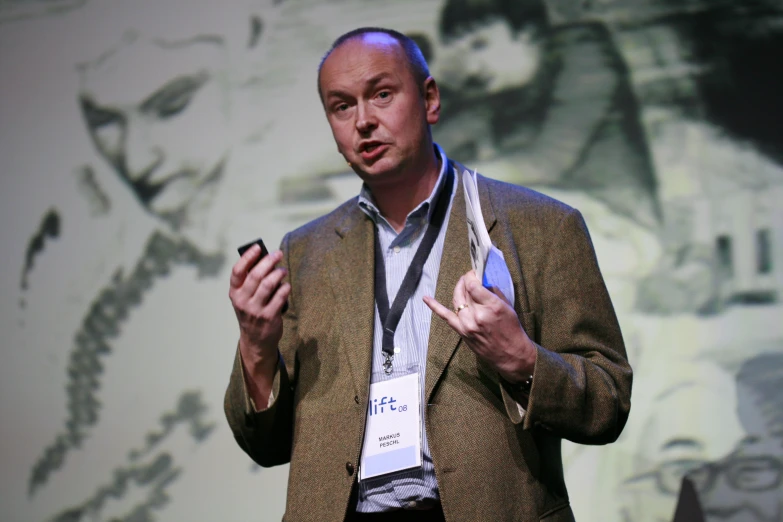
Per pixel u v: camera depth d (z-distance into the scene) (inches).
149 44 293.1
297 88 276.8
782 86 237.0
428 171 134.7
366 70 128.5
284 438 137.9
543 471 117.6
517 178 250.2
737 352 229.9
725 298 232.8
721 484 225.0
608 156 245.1
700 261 235.8
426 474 116.3
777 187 233.5
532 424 111.2
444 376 117.8
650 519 228.5
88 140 294.2
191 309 276.4
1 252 296.2
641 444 232.4
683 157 240.4
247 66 282.5
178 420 272.1
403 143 128.2
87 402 281.0
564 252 125.3
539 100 251.9
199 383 272.4
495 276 110.7
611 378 119.5
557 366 110.8
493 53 257.6
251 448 136.9
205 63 286.7
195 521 265.6
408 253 132.3
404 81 130.1
